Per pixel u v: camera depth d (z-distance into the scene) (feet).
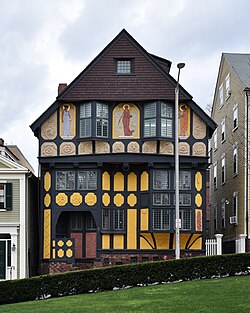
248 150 118.01
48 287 76.07
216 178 151.02
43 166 111.24
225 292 69.67
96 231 108.17
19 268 108.78
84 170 109.29
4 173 110.52
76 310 63.16
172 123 110.11
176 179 94.53
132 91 110.01
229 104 136.26
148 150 108.99
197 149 110.32
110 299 69.36
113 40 111.55
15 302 74.49
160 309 61.41
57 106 110.22
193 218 108.27
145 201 108.47
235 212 126.21
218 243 106.83
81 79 110.52
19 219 109.91
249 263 83.82
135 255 107.76
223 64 144.25
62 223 111.55
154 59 112.37
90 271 77.82
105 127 109.60
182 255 107.55
